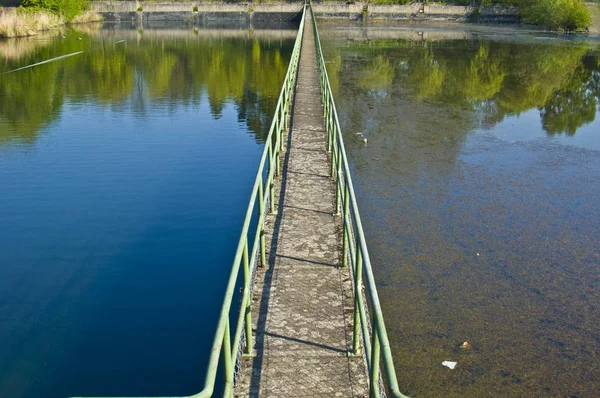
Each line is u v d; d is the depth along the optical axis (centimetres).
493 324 566
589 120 1441
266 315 455
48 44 3378
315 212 675
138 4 5441
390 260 689
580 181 968
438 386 482
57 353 534
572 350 530
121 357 527
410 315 579
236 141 1296
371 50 2883
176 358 526
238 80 2216
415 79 1988
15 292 643
